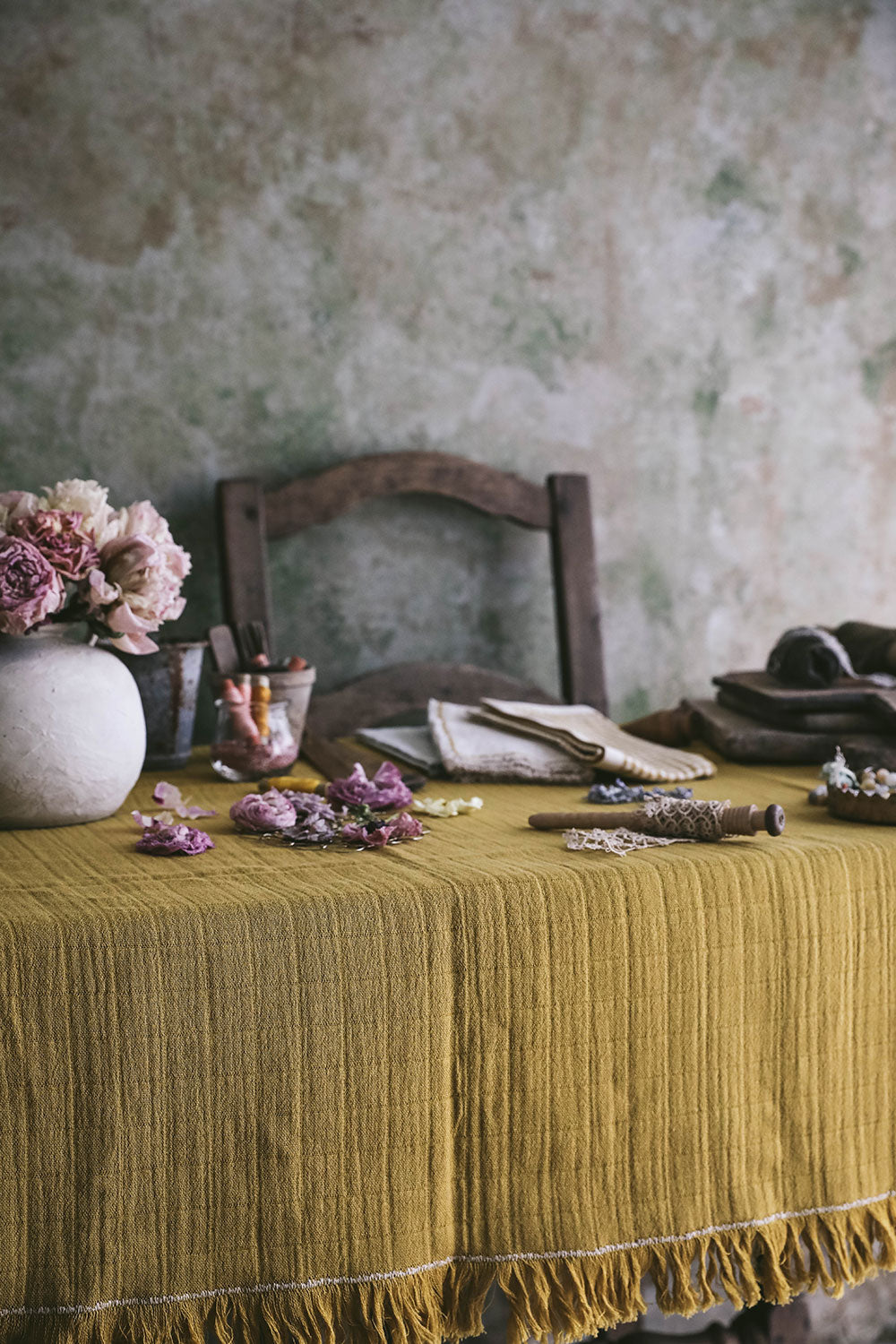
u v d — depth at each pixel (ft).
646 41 6.70
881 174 7.20
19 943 2.83
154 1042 2.88
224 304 6.13
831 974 3.43
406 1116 3.06
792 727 5.21
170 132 5.97
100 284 5.94
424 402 6.48
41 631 4.01
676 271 6.86
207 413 6.15
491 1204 3.14
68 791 3.93
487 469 6.32
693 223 6.86
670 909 3.26
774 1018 3.38
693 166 6.84
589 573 6.44
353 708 6.15
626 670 6.97
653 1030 3.26
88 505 4.01
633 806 4.40
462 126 6.41
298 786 4.49
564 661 6.42
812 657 5.42
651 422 6.89
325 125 6.20
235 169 6.08
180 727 5.18
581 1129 3.20
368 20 6.22
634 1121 3.25
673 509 6.97
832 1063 3.44
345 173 6.24
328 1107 3.00
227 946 2.93
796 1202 3.40
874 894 3.49
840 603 7.35
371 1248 3.02
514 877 3.22
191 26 5.95
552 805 4.47
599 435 6.80
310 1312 2.96
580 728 5.27
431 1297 3.07
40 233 5.83
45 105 5.79
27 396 5.89
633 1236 3.23
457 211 6.44
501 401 6.61
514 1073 3.15
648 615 6.98
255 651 5.41
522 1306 3.11
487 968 3.12
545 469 6.72
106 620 4.03
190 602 6.20
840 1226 3.42
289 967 2.97
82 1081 2.85
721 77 6.84
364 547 6.47
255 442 6.23
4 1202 2.80
